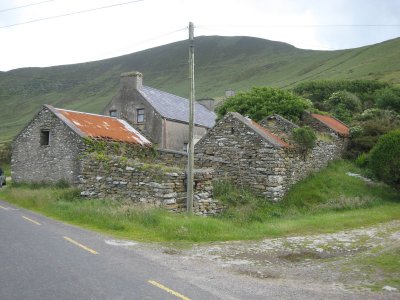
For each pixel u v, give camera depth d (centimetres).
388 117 3219
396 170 1978
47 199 1609
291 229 1266
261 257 899
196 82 15775
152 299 574
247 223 1347
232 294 618
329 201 1830
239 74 15525
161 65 19850
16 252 814
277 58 17175
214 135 2038
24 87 17912
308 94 6088
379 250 991
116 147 2312
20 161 2456
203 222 1177
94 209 1309
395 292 654
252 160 1889
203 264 808
